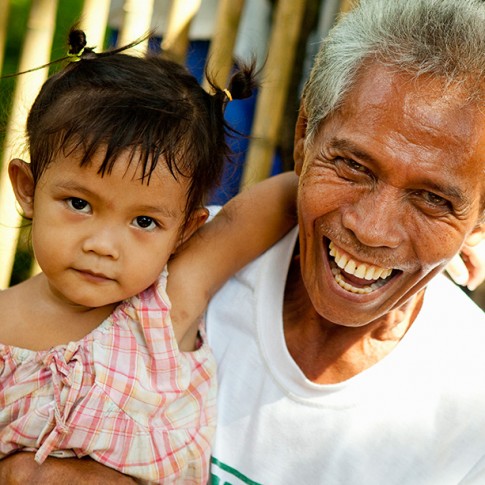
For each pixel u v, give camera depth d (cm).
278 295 190
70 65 175
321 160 170
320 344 186
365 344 184
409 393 180
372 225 162
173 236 174
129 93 167
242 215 196
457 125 155
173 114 168
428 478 175
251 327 191
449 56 155
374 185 163
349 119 163
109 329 174
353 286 174
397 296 174
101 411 167
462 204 160
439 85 155
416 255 166
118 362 171
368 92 160
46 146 165
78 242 164
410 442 177
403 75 157
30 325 173
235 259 193
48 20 262
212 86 191
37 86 264
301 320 189
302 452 182
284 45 282
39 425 166
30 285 179
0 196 268
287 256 193
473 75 155
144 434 171
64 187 162
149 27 266
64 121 162
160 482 173
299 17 280
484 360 182
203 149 175
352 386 180
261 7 327
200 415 182
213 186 186
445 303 190
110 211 164
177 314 183
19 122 243
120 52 194
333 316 176
